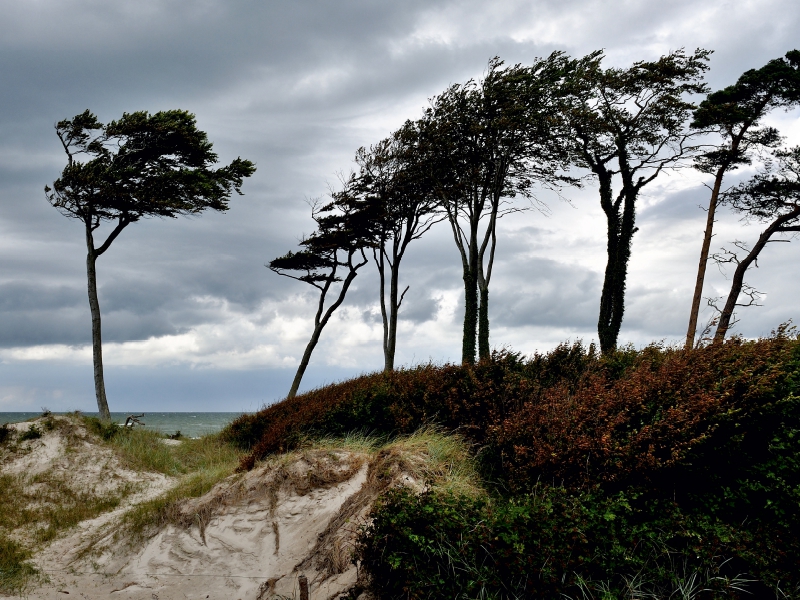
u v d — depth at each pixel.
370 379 17.50
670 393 8.70
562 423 8.88
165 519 11.08
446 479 9.02
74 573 10.09
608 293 26.16
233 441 19.86
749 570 6.09
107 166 24.27
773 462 7.32
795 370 8.38
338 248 29.66
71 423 17.53
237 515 10.57
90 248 24.55
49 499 14.20
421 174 27.61
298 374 30.45
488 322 25.53
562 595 6.00
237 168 26.97
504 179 27.17
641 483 7.53
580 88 25.64
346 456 11.21
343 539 8.23
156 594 9.05
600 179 26.91
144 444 18.33
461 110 26.31
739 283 23.88
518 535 6.53
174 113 24.80
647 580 6.19
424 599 6.10
